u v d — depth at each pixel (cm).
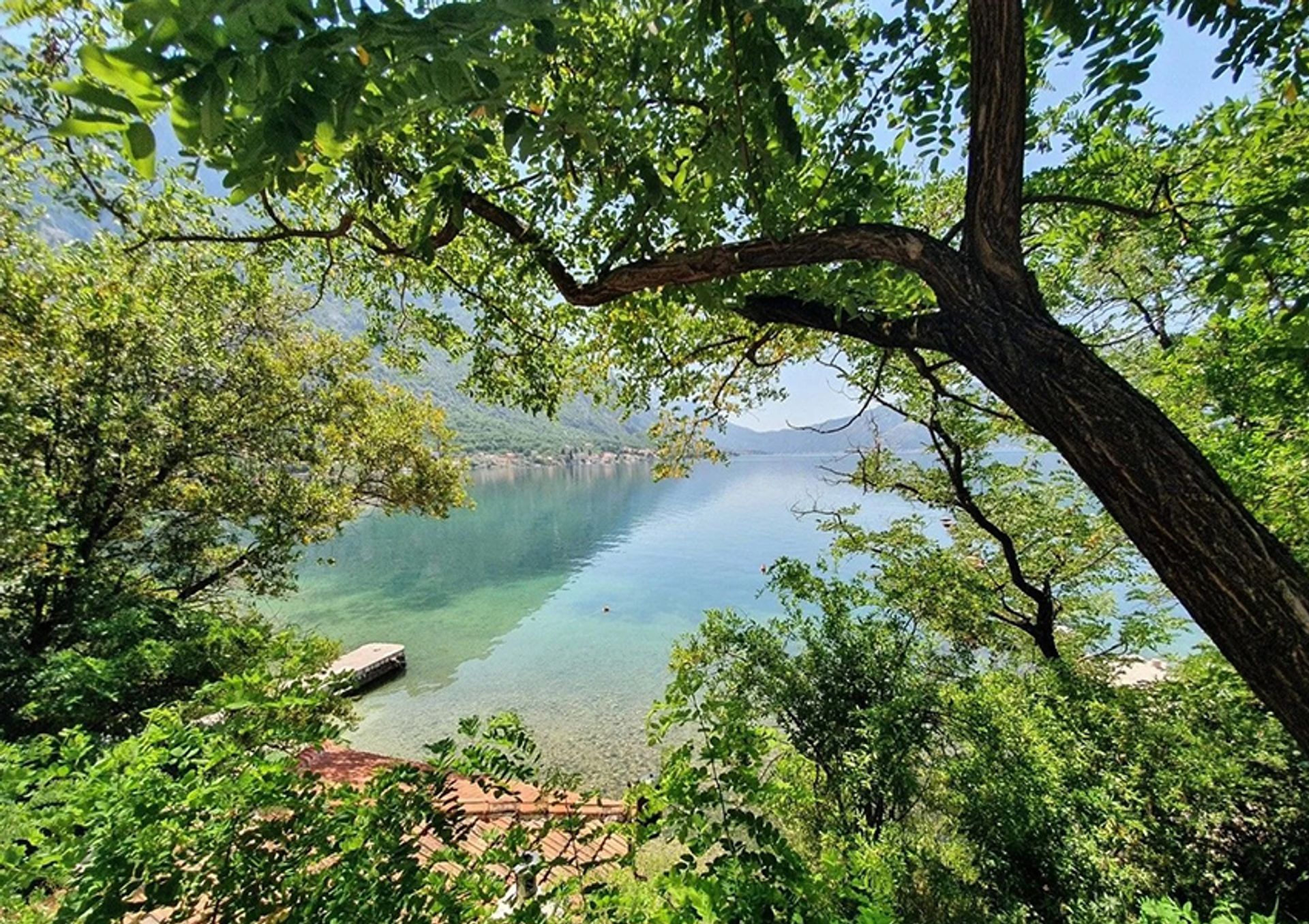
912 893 322
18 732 505
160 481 900
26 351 693
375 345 657
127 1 66
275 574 1053
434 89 97
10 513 529
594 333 563
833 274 235
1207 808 367
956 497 826
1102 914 297
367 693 1511
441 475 1308
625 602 2439
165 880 151
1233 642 135
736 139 211
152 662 571
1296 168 263
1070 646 812
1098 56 236
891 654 550
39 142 460
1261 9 208
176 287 831
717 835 187
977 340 172
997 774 372
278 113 81
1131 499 144
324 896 156
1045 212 403
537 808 206
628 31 222
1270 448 373
